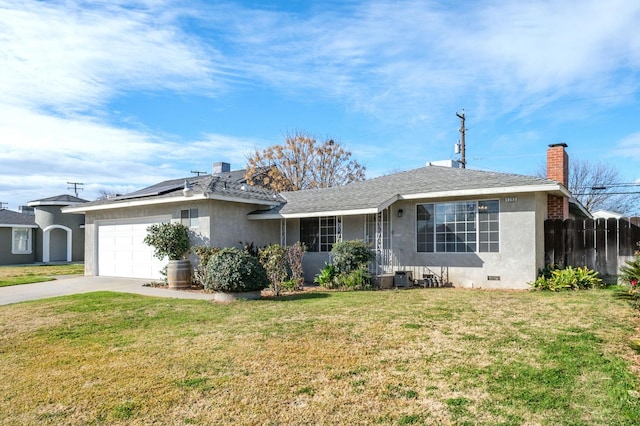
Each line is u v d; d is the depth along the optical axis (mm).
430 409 4324
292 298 11008
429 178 15594
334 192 17156
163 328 7926
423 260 13953
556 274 11977
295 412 4340
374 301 10102
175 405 4562
